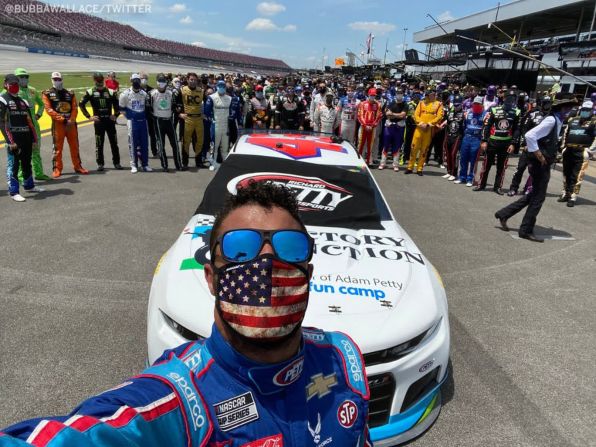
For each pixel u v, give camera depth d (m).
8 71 30.62
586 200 8.01
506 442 2.26
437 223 6.02
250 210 0.80
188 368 0.76
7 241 4.45
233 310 0.73
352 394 0.89
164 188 6.82
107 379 2.51
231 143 9.08
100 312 3.22
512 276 4.43
